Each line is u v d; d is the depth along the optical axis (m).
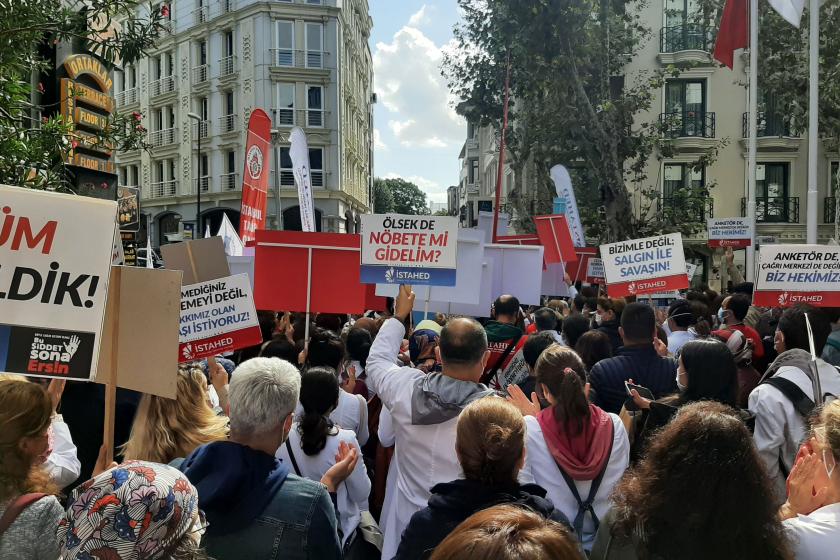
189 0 38.28
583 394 2.91
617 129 18.38
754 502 1.77
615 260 7.29
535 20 16.22
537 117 18.98
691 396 3.37
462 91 20.03
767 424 3.30
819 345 3.95
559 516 2.23
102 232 2.41
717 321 8.45
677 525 1.78
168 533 1.67
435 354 4.72
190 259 5.13
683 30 24.17
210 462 2.23
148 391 2.56
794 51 17.59
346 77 39.09
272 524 2.15
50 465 2.69
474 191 56.78
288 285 5.34
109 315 2.60
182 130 39.53
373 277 4.49
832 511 1.97
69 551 1.62
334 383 3.27
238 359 5.71
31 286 2.36
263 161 8.68
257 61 35.19
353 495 3.28
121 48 5.39
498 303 5.64
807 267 5.04
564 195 15.25
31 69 5.59
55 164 5.30
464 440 2.30
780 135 24.27
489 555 1.16
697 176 24.83
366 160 52.59
